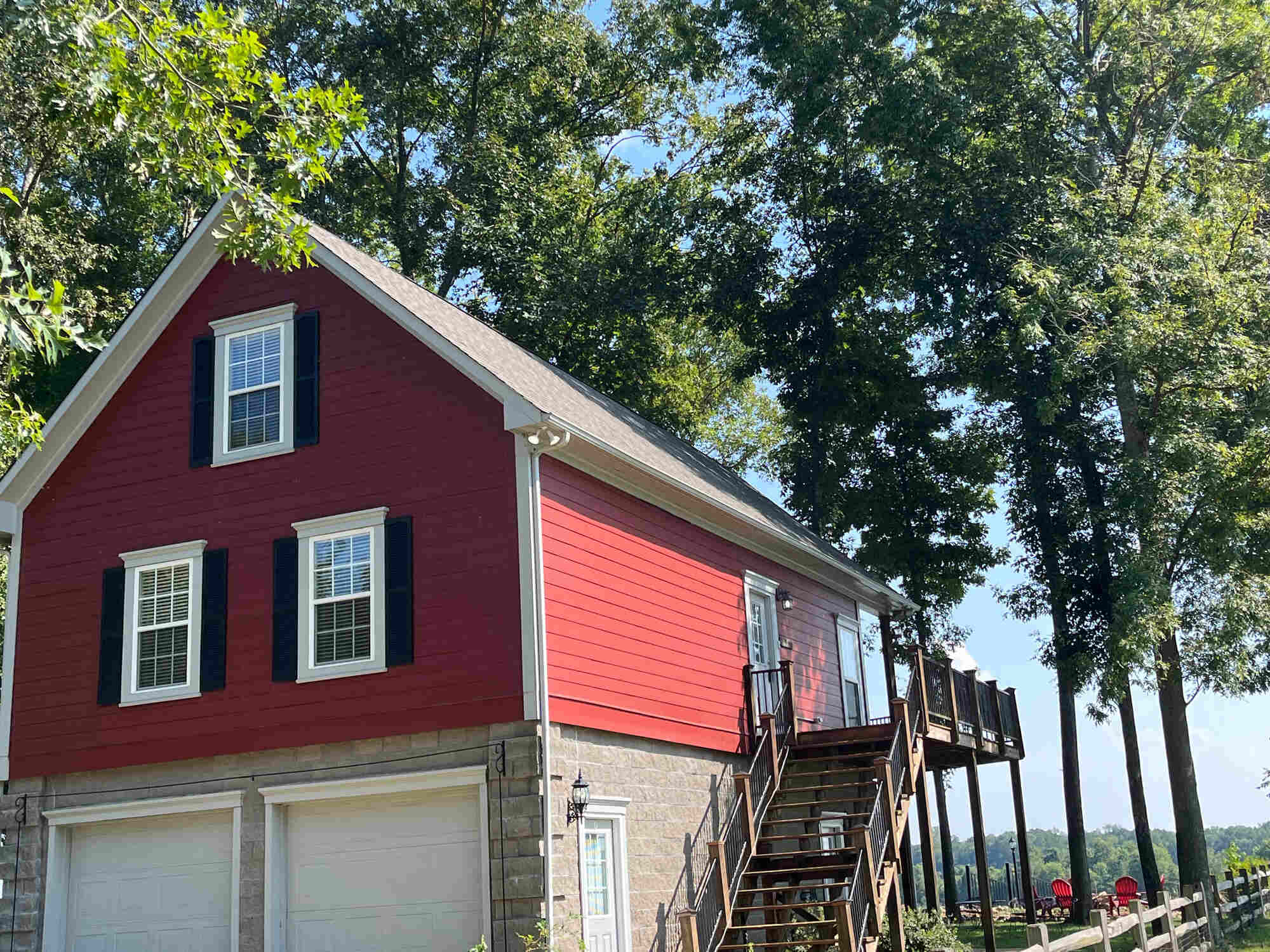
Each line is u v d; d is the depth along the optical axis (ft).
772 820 58.18
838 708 80.89
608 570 54.39
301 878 50.26
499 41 125.80
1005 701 78.69
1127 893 94.02
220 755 52.54
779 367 112.78
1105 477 97.40
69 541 58.90
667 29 127.03
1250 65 93.50
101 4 48.70
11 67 68.59
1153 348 82.79
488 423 51.31
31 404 96.89
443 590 50.21
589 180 129.08
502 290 116.88
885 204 106.01
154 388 59.47
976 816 67.77
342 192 121.08
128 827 54.44
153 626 55.98
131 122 47.98
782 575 75.56
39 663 57.67
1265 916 94.27
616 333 119.96
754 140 118.42
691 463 75.72
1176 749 89.97
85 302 94.63
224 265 59.62
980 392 103.91
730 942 51.29
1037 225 94.48
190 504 56.80
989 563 107.04
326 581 52.75
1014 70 99.71
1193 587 89.81
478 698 48.21
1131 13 96.12
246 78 48.93
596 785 50.29
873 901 49.90
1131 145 98.58
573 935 46.29
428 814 48.83
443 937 47.21
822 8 104.63
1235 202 88.94
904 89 95.66
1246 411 86.02
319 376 55.83
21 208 83.56
